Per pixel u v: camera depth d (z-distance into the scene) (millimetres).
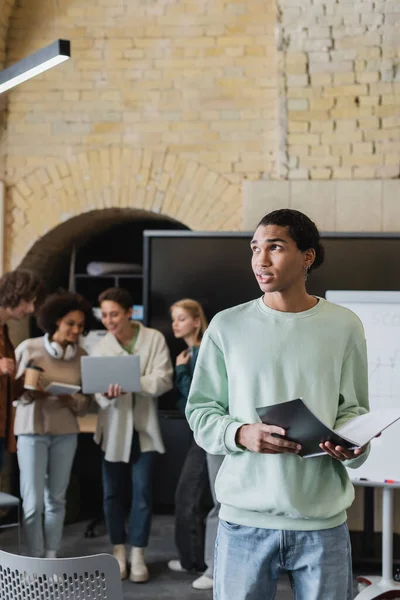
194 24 6637
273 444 2266
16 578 2623
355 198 6277
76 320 4953
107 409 4977
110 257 7984
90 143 6738
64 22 6742
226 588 2418
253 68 6570
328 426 2156
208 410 2473
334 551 2357
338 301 4883
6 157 6812
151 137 6668
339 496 2393
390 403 4781
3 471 6734
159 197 6668
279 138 6367
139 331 5082
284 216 2430
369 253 6117
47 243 6965
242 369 2420
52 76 6777
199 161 6613
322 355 2393
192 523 5172
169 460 6648
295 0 6258
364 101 6281
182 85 6645
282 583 4977
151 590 4898
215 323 2512
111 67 6715
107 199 6723
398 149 6262
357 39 6254
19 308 4727
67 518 6590
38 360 4930
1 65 6719
